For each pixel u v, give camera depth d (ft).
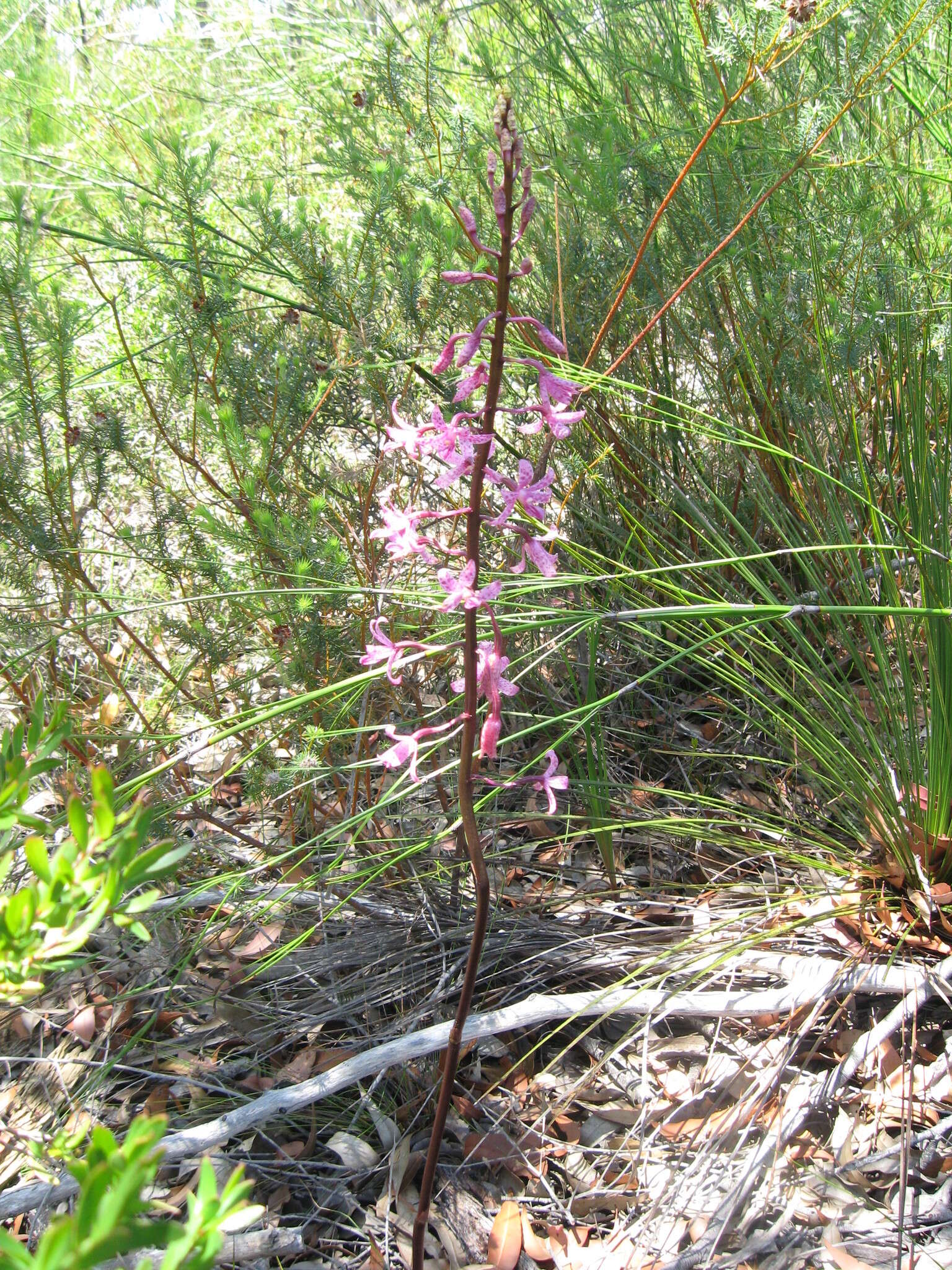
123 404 9.15
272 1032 7.48
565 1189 6.57
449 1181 6.62
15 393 7.97
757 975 7.57
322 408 8.91
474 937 5.06
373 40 11.25
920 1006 7.09
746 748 9.60
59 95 14.20
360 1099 7.02
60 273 11.14
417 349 8.62
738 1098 6.89
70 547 7.94
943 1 9.88
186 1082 7.21
